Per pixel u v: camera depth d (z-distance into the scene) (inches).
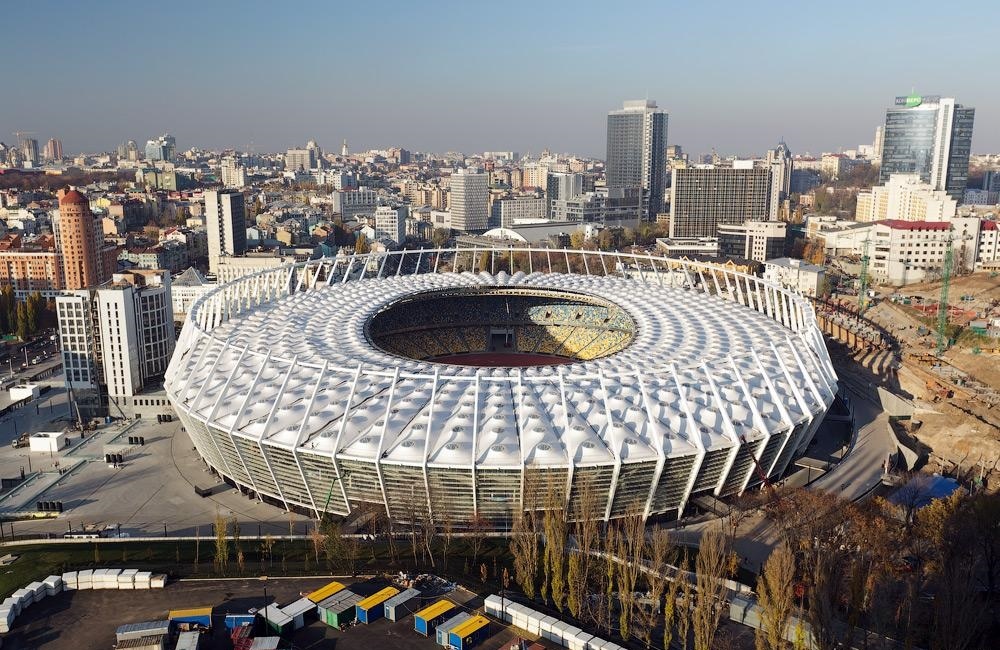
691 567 6368.1
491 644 5467.5
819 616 5088.6
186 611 5654.5
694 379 7844.5
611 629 5610.2
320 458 6786.4
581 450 6673.2
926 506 7111.2
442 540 6879.9
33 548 6850.4
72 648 5428.2
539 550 6574.8
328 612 5674.2
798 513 6801.2
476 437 6776.6
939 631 5270.7
